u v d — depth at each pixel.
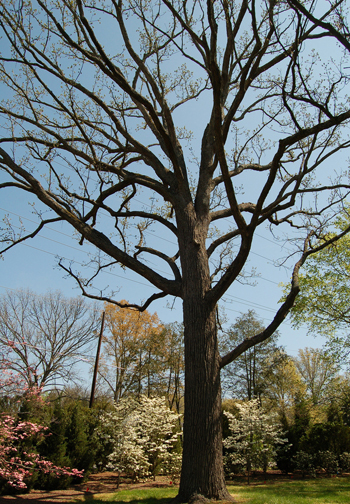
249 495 6.12
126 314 26.55
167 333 23.92
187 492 5.42
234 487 8.24
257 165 9.90
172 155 7.22
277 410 23.69
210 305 6.55
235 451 13.77
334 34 5.76
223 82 8.70
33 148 8.02
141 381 23.84
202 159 8.43
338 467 14.08
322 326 16.78
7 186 8.09
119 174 8.23
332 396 16.31
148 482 10.98
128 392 23.39
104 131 8.75
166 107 8.28
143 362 24.14
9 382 8.85
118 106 8.53
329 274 16.77
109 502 6.48
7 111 8.09
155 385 23.28
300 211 9.52
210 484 5.40
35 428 8.78
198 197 7.97
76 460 10.62
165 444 12.29
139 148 8.42
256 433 12.71
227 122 6.09
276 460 14.15
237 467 13.70
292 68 6.31
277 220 9.45
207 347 6.23
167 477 12.29
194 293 6.65
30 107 8.33
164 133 6.91
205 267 6.99
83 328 24.36
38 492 8.77
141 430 12.02
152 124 9.04
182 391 24.70
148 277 7.31
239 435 12.73
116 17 8.17
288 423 16.16
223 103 8.61
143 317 26.73
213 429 5.72
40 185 7.68
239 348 6.40
